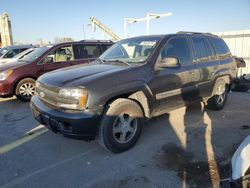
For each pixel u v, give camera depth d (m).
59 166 3.37
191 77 4.56
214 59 5.27
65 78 3.53
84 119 3.19
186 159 3.51
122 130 3.62
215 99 5.54
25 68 6.60
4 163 3.46
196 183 2.96
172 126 4.78
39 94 3.85
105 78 3.42
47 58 6.96
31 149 3.88
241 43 10.41
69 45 7.45
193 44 4.82
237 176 2.24
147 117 3.95
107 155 3.65
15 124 4.98
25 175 3.17
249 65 10.13
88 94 3.22
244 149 2.40
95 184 2.97
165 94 4.10
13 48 11.95
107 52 4.87
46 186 2.94
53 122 3.41
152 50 4.10
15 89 6.54
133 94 3.72
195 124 4.89
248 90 8.11
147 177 3.10
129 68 3.73
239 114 5.54
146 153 3.70
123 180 3.04
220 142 4.06
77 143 4.07
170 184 2.95
